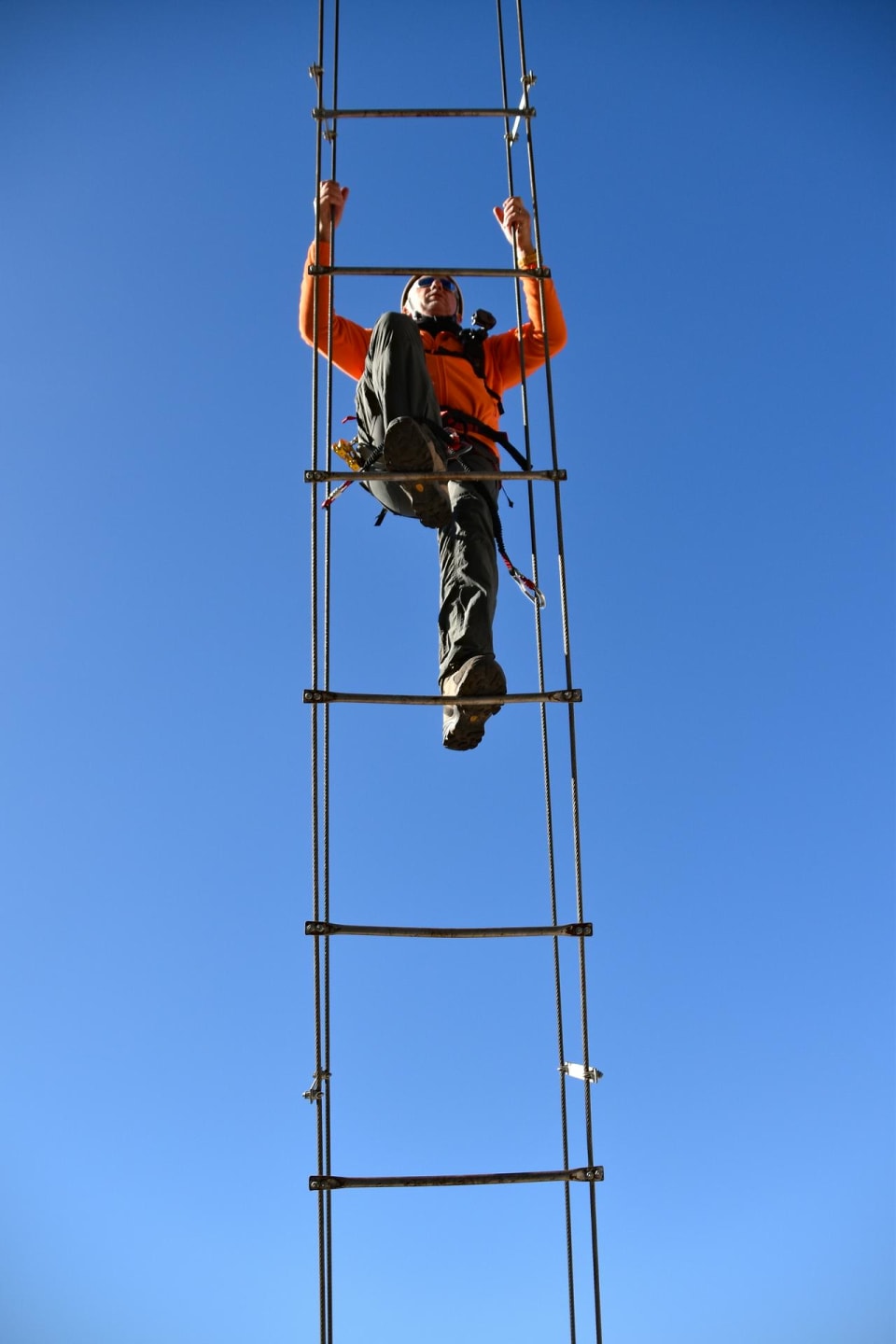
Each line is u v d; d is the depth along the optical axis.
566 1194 5.24
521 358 6.07
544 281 5.79
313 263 5.78
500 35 6.42
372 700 5.20
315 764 5.14
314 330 5.57
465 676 5.25
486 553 5.74
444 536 5.79
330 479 5.29
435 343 6.38
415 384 5.45
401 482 5.37
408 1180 4.98
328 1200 4.95
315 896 5.10
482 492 5.93
